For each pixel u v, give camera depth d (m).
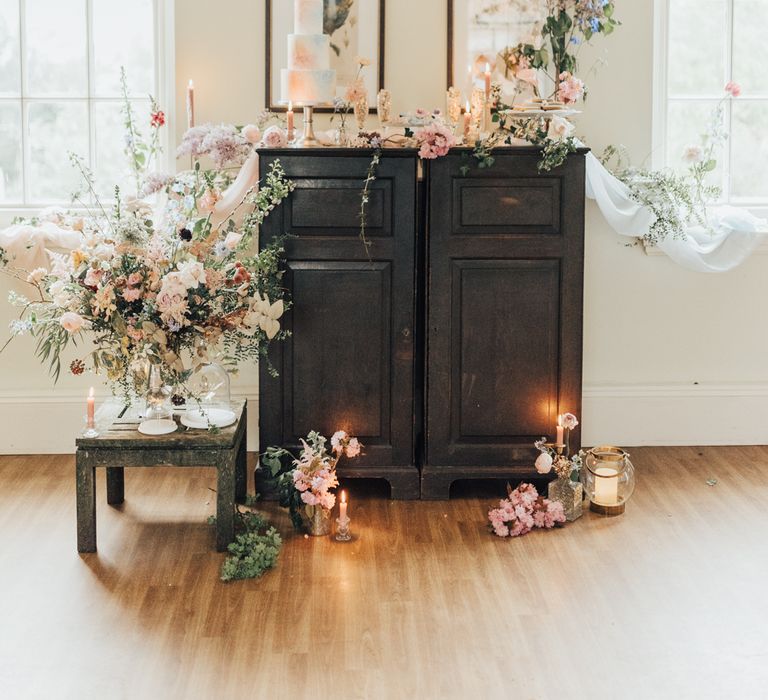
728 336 4.85
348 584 3.39
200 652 2.95
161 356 3.61
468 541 3.76
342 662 2.89
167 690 2.75
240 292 3.72
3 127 4.78
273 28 4.55
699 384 4.87
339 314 4.08
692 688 2.77
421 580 3.43
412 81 4.60
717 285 4.81
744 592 3.34
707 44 4.87
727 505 4.12
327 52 4.12
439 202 4.04
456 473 4.17
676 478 4.43
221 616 3.17
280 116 4.60
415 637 3.04
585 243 4.76
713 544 3.73
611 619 3.15
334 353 4.11
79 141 4.80
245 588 3.36
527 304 4.11
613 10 4.55
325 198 4.01
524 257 4.08
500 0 4.55
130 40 4.77
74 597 3.29
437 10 4.57
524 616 3.17
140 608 3.22
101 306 3.49
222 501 3.62
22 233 4.46
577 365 4.14
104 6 4.75
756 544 3.73
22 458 4.68
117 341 3.64
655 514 4.03
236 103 4.60
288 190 3.95
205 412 3.74
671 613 3.20
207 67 4.58
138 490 4.29
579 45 4.59
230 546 3.55
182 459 3.60
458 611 3.20
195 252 3.74
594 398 4.83
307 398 4.13
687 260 4.63
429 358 4.12
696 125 4.91
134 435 3.61
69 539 3.76
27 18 4.74
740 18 4.86
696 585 3.39
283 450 4.04
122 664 2.88
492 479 4.45
